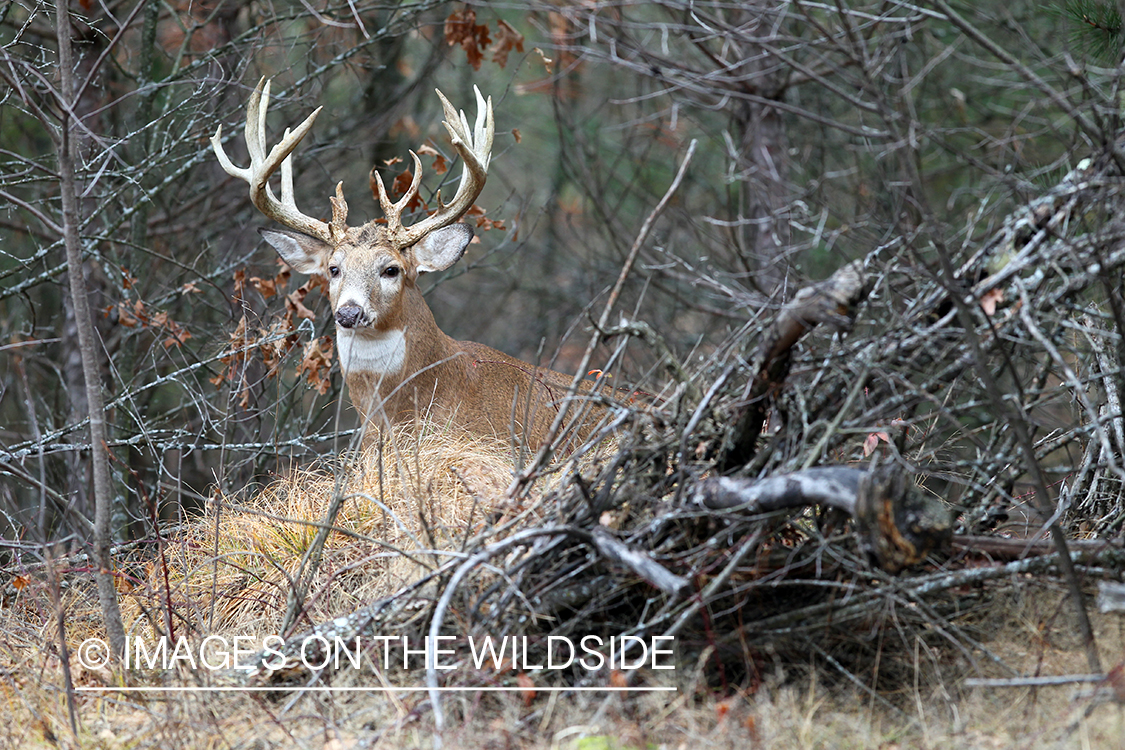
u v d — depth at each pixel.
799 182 18.98
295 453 14.23
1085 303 9.08
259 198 12.31
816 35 16.48
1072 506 9.12
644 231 7.95
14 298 19.62
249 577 9.72
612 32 16.16
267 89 12.54
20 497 15.33
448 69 25.06
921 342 7.59
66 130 8.29
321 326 14.23
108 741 7.59
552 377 12.93
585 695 7.34
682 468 7.38
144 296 16.17
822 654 7.52
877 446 8.58
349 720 7.55
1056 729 6.73
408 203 13.70
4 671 8.66
